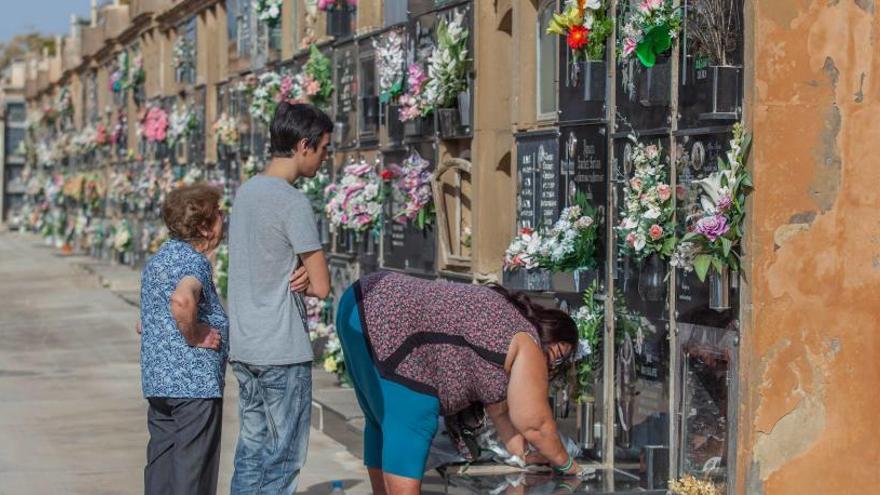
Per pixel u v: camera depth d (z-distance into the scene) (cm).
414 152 1152
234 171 1984
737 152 684
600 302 841
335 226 1352
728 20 701
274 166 695
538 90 940
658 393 772
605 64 830
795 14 685
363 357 661
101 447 1070
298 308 687
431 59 1049
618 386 820
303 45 1530
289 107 694
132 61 3003
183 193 731
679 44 748
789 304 693
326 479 937
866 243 703
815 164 691
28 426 1171
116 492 909
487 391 647
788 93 687
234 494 692
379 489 709
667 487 740
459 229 1100
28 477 955
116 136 3272
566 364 708
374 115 1277
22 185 6106
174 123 2470
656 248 760
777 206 688
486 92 1023
